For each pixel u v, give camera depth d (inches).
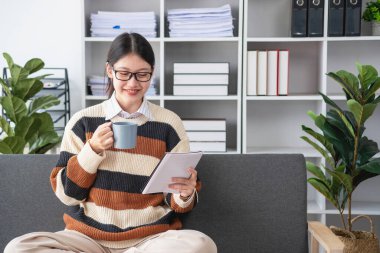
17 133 117.5
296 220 86.3
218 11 129.6
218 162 87.4
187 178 78.1
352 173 110.0
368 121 141.1
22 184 86.5
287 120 142.3
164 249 73.2
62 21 139.2
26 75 119.8
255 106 142.3
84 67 131.3
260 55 130.7
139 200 81.7
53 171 82.0
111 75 83.9
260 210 86.4
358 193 142.3
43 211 86.1
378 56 139.4
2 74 140.1
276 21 138.9
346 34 127.8
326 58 128.7
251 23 139.3
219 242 86.0
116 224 80.5
